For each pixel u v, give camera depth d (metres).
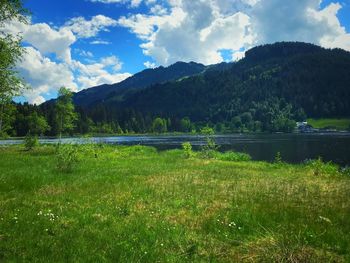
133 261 8.07
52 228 10.46
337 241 9.40
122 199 15.16
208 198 15.22
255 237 9.69
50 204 14.05
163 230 10.45
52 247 8.84
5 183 18.52
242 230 10.45
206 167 29.23
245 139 114.38
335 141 94.00
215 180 21.02
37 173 23.70
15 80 37.00
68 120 115.88
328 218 11.70
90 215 12.16
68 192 16.86
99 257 8.29
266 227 10.62
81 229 10.45
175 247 9.19
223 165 31.50
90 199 15.15
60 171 25.25
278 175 24.34
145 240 9.58
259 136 144.75
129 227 10.76
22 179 20.30
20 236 9.61
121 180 20.92
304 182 20.55
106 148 50.62
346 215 12.07
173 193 16.42
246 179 21.66
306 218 11.67
